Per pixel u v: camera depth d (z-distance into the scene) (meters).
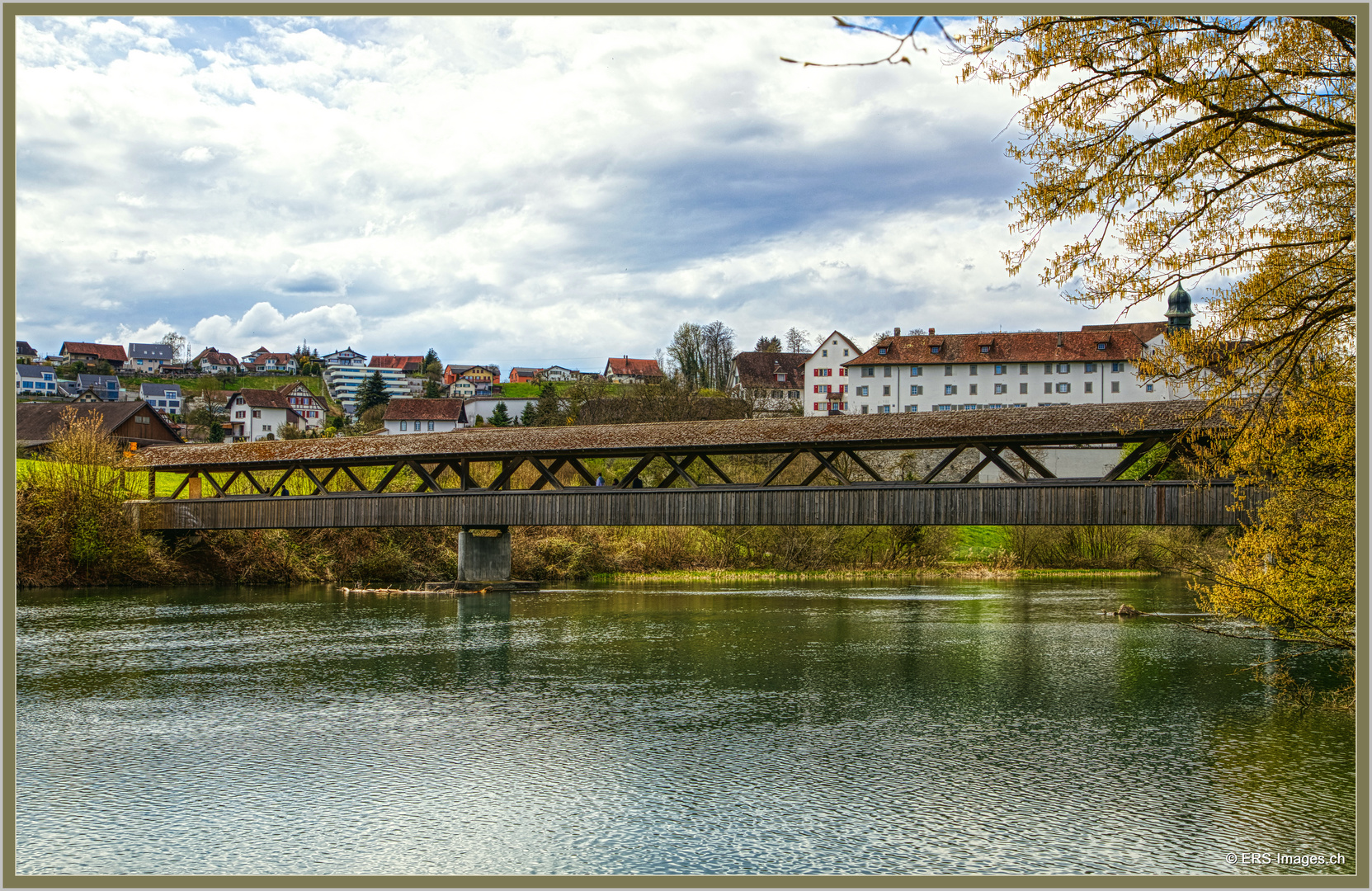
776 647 22.34
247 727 14.77
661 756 13.19
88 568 35.81
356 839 10.23
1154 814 10.84
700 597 34.47
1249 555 13.72
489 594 36.06
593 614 29.06
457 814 10.97
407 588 38.34
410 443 34.50
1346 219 8.78
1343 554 12.44
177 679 18.45
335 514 35.09
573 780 12.15
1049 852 9.76
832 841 10.12
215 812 11.03
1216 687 17.48
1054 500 24.45
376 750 13.51
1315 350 9.98
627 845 10.04
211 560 39.38
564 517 31.59
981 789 11.74
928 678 18.44
